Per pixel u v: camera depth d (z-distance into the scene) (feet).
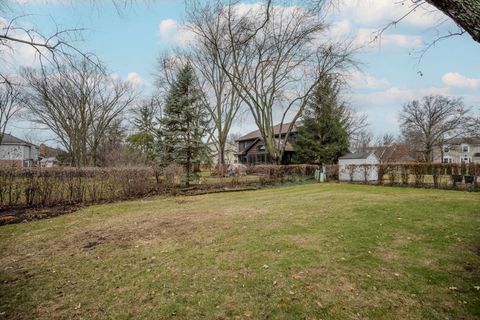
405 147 132.98
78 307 10.10
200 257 14.56
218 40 65.31
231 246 16.07
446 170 44.86
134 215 26.08
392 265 12.76
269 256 14.30
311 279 11.65
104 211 28.63
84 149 94.02
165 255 15.02
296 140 90.63
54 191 32.48
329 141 85.66
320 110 85.10
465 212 22.99
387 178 57.00
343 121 89.76
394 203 28.04
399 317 8.93
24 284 11.96
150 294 10.91
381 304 9.68
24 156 114.21
